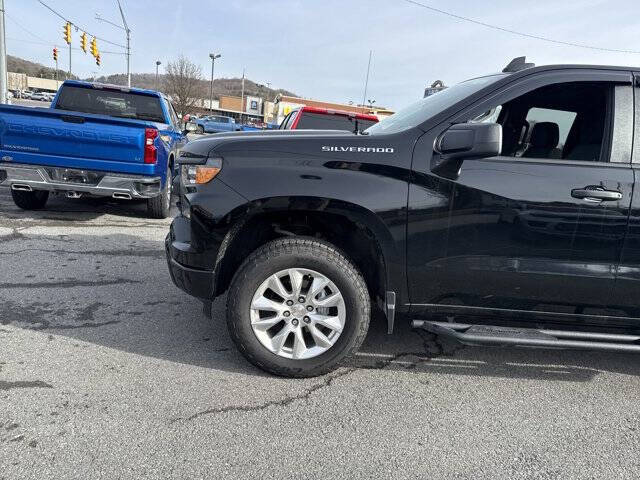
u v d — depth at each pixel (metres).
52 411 2.45
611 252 2.75
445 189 2.72
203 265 2.82
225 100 74.50
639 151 2.75
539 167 2.73
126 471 2.09
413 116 3.14
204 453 2.23
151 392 2.67
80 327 3.39
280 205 2.74
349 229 2.99
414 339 3.60
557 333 2.87
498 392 2.94
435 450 2.37
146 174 6.16
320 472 2.17
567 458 2.37
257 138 2.83
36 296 3.86
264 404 2.64
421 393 2.87
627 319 2.88
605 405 2.87
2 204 7.21
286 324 2.86
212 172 2.76
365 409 2.67
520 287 2.81
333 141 2.77
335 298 2.84
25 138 5.86
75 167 5.99
